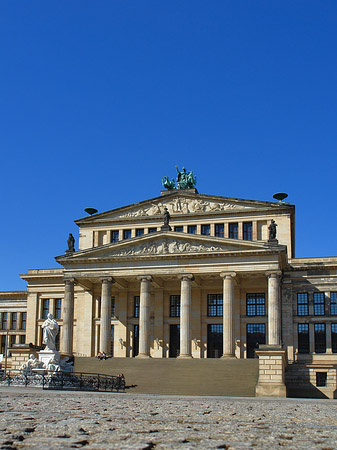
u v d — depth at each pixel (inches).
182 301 3629.4
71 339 3786.9
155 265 3722.9
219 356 3917.3
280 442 622.5
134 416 969.5
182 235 3693.4
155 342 4023.1
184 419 927.7
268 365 2810.0
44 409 1096.2
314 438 674.8
